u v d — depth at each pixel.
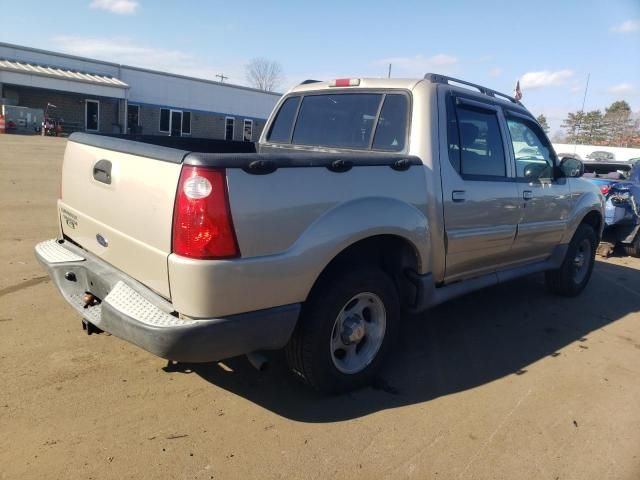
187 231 2.67
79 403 3.21
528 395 3.71
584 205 5.76
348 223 3.18
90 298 3.41
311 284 3.06
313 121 4.77
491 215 4.38
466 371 4.03
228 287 2.73
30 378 3.43
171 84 35.28
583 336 4.94
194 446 2.89
